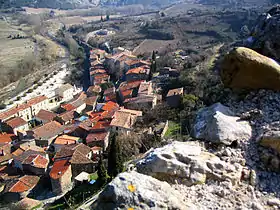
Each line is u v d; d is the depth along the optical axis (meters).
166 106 42.12
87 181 32.41
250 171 8.55
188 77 46.84
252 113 9.98
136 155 29.25
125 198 7.07
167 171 8.37
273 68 10.38
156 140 29.92
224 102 11.12
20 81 82.00
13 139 50.22
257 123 9.78
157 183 7.52
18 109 58.19
